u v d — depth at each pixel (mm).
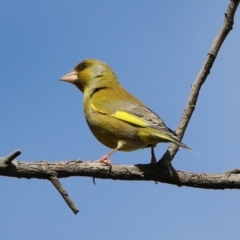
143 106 13484
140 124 12555
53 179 9094
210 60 10680
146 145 12781
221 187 10266
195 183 10336
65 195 8969
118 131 12875
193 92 11016
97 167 9844
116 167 10141
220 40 10500
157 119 12648
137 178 10305
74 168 9523
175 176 10359
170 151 10891
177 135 11062
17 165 8969
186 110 11133
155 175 10367
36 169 9039
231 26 10344
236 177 10188
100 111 13320
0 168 8766
